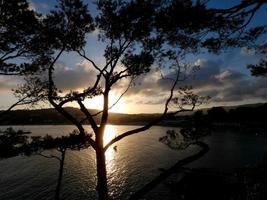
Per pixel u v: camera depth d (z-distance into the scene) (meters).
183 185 40.59
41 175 60.06
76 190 48.59
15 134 19.08
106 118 12.95
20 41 13.58
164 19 9.24
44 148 22.47
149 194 42.78
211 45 10.34
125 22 11.68
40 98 16.58
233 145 100.50
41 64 14.80
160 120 13.67
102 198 12.21
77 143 21.84
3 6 12.26
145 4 10.75
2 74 14.13
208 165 63.47
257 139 121.38
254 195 19.50
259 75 15.53
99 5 12.02
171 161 72.00
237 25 9.57
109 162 75.69
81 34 13.25
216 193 33.97
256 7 7.66
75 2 12.68
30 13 12.73
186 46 10.74
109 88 13.00
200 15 8.40
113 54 13.05
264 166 23.98
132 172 61.97
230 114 178.00
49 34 12.91
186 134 16.52
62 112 12.85
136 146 110.38
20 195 45.78
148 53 12.82
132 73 13.32
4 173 61.94
